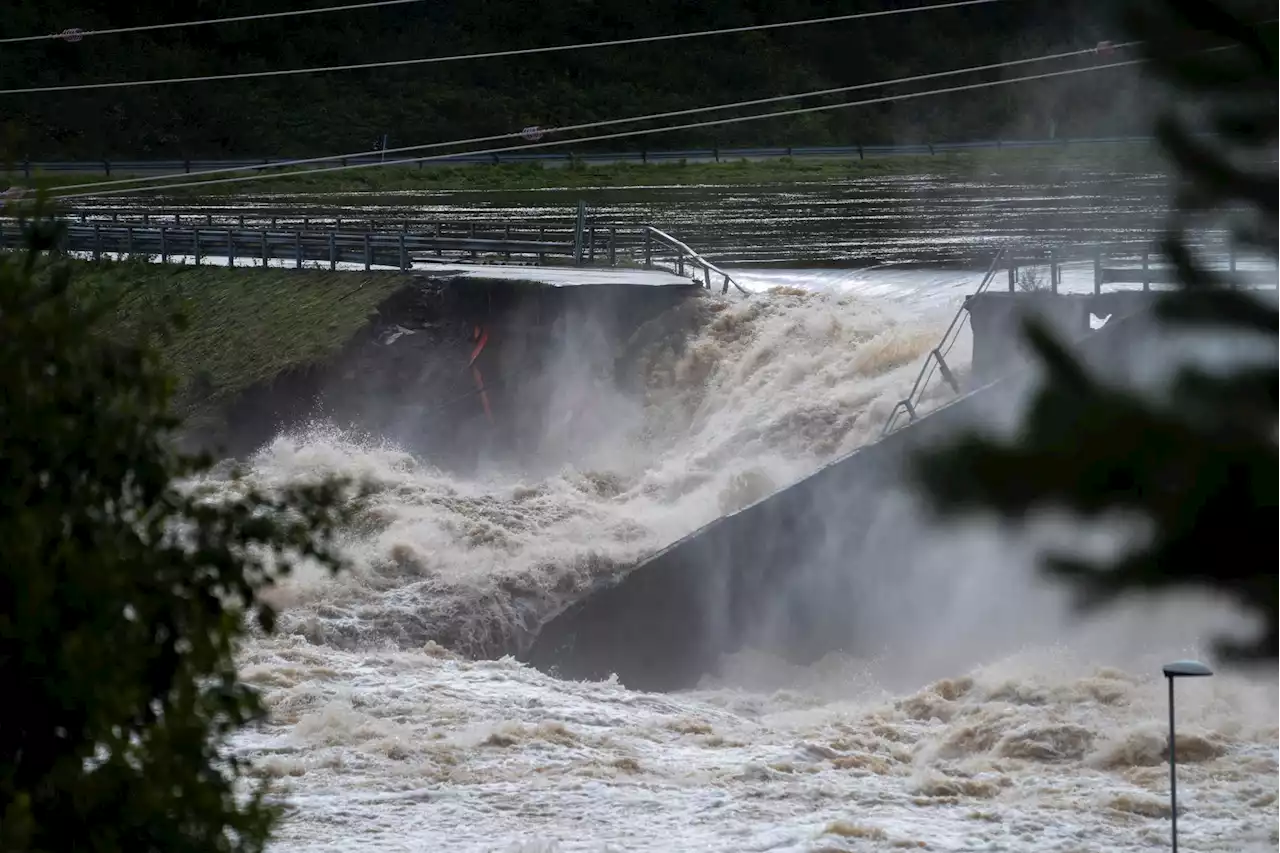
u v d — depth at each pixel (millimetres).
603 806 56031
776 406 119125
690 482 116750
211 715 22422
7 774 19594
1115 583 18625
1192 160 18234
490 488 122312
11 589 20188
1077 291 104375
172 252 184250
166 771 21109
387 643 93188
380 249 161500
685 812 55312
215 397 146875
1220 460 17734
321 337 148000
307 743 65812
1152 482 18031
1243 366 18328
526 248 158500
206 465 23297
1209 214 18656
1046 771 63781
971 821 54312
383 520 109312
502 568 101938
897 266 160375
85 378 22297
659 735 70938
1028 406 18875
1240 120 17906
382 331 146250
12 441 21297
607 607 97812
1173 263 18938
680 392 129375
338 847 49906
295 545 23500
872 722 75562
